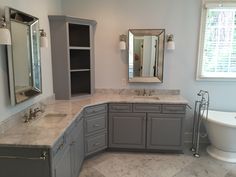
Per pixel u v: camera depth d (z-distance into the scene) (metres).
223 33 3.50
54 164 1.72
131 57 3.62
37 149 1.64
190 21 3.48
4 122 1.93
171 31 3.53
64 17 2.96
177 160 3.13
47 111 2.61
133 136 3.29
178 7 3.46
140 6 3.51
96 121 3.10
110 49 3.65
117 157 3.22
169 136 3.25
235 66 3.57
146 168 2.91
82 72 3.58
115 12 3.54
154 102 3.15
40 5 2.73
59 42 3.09
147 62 3.62
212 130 3.22
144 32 3.54
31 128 2.01
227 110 3.68
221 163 3.06
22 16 2.15
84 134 2.96
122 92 3.74
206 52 3.57
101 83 3.76
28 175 1.69
